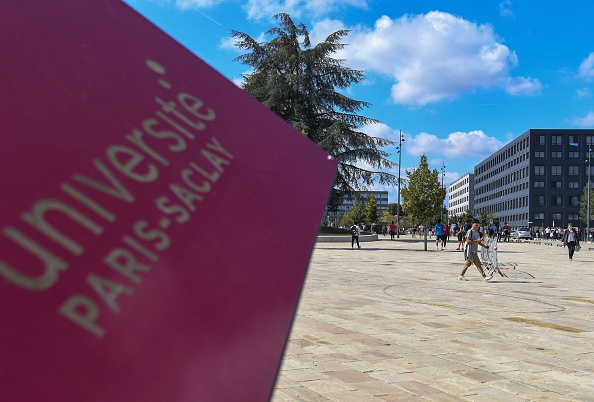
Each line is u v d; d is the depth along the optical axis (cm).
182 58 177
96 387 95
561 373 545
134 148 134
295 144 192
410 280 1446
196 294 120
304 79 3844
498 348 651
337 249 3173
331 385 495
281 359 128
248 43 3916
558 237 7125
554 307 991
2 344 88
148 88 154
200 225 132
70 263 104
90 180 118
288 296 139
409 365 568
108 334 101
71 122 125
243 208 147
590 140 10994
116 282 108
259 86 4069
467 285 1347
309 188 176
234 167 157
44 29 137
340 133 3662
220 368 114
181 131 152
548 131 11081
